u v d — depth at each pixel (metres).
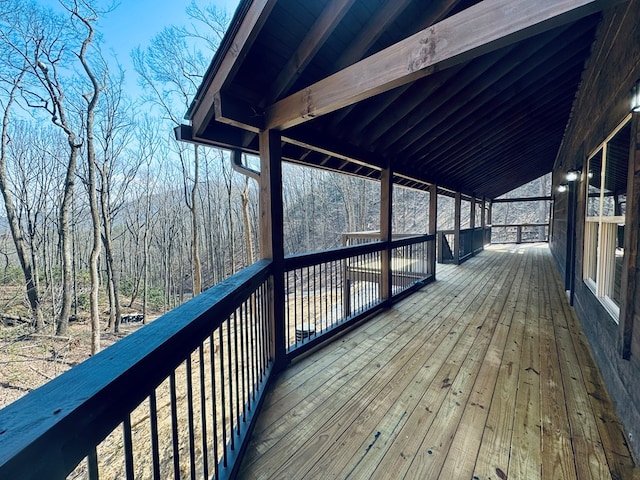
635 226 1.69
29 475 0.43
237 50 1.90
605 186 2.49
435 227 6.11
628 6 1.86
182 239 17.66
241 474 1.47
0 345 8.83
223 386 1.39
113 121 11.72
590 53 3.08
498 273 6.71
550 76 3.53
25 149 12.01
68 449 0.51
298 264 2.80
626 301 1.72
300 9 1.91
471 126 4.41
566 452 1.59
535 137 6.03
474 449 1.62
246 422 1.74
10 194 10.77
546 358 2.67
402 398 2.10
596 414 1.90
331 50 2.30
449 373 2.43
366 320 3.77
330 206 28.08
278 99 2.37
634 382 1.64
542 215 21.86
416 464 1.52
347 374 2.44
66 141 12.73
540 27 1.23
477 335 3.23
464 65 2.85
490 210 13.36
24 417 0.48
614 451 1.59
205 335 1.16
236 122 2.21
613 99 2.22
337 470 1.49
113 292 11.98
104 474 2.62
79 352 9.38
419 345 3.00
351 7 2.00
